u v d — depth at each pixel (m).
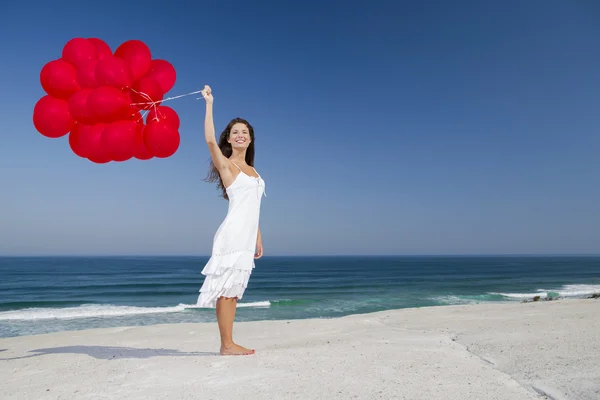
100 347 5.36
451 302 22.27
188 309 19.08
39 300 25.66
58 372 3.15
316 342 5.04
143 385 2.61
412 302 22.34
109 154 3.32
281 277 55.31
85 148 3.35
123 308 19.58
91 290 32.56
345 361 3.20
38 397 2.45
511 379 2.82
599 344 3.84
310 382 2.59
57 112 3.36
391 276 57.47
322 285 38.62
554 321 5.92
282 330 6.84
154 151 3.39
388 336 5.10
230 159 3.74
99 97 3.10
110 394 2.45
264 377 2.71
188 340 6.10
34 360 3.88
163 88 3.54
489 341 4.27
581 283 39.72
